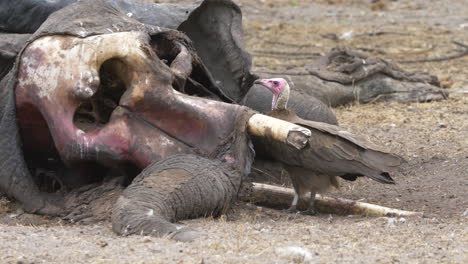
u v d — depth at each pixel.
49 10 14.84
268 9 38.97
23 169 12.92
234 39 15.62
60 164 13.45
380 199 14.44
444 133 19.06
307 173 13.17
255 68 25.83
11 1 14.88
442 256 9.81
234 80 15.71
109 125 12.34
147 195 11.27
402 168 16.31
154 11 14.91
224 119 12.44
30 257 9.55
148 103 12.35
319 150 12.81
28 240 10.38
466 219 12.66
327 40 32.16
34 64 12.61
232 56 15.66
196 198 11.56
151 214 10.86
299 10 39.00
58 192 13.15
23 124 12.98
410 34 33.09
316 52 29.70
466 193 14.55
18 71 12.73
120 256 9.55
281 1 40.94
